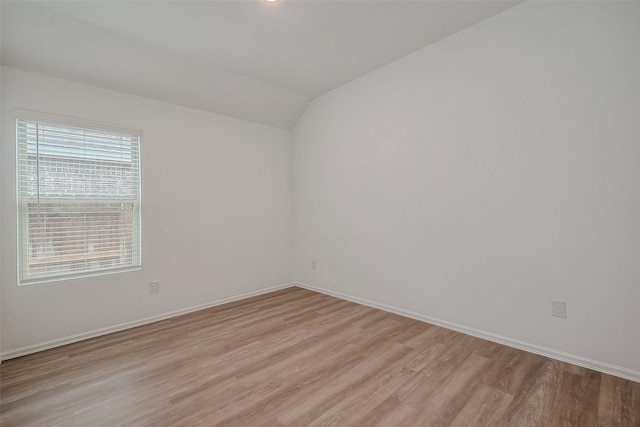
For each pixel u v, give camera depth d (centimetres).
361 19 236
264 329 276
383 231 324
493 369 200
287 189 435
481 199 247
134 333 272
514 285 231
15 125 234
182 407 166
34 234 243
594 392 173
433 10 228
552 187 212
